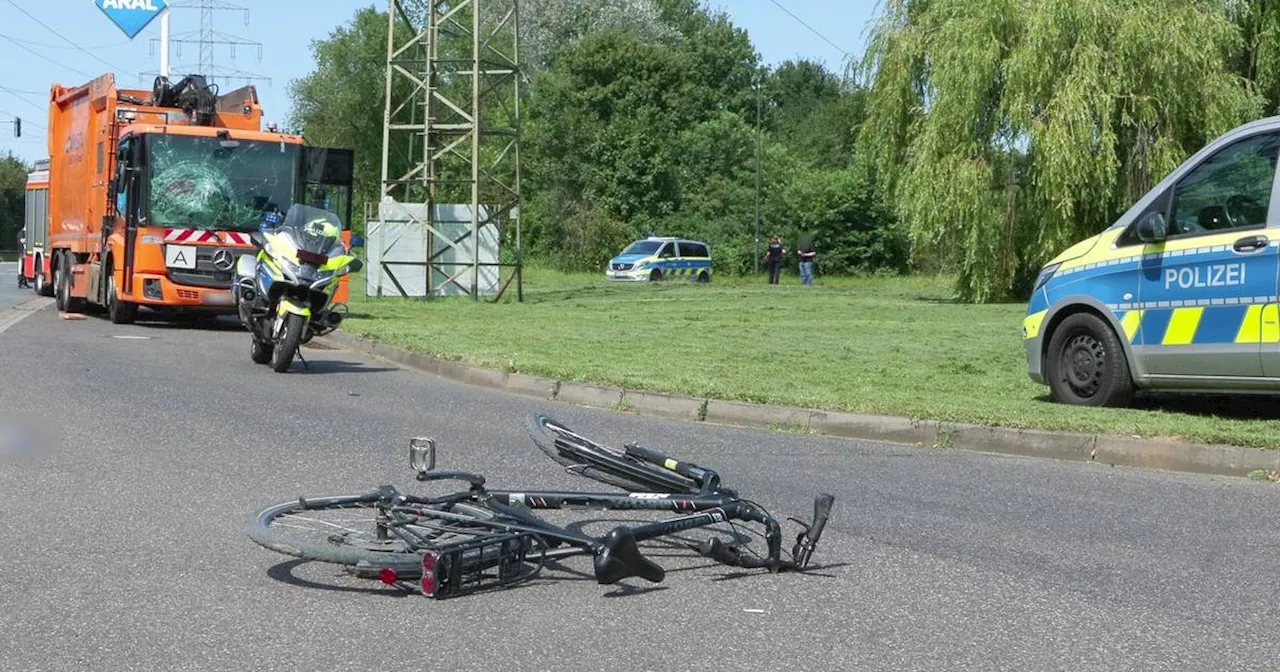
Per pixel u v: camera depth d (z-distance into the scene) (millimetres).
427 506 5707
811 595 5750
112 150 21766
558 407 12250
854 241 67688
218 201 20938
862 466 9156
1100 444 9500
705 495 6109
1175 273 10516
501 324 21844
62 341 17781
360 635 5039
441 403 12352
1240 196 10180
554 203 70562
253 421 10656
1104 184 30047
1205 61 29969
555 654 4852
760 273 68375
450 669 4664
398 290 31359
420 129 31734
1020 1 31094
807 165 76625
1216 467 9016
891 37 33656
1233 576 6238
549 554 5750
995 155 31953
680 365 14766
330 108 70438
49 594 5547
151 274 20656
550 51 89000
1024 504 7887
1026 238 32156
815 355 16562
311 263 15070
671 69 78438
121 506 7289
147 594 5566
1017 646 5066
